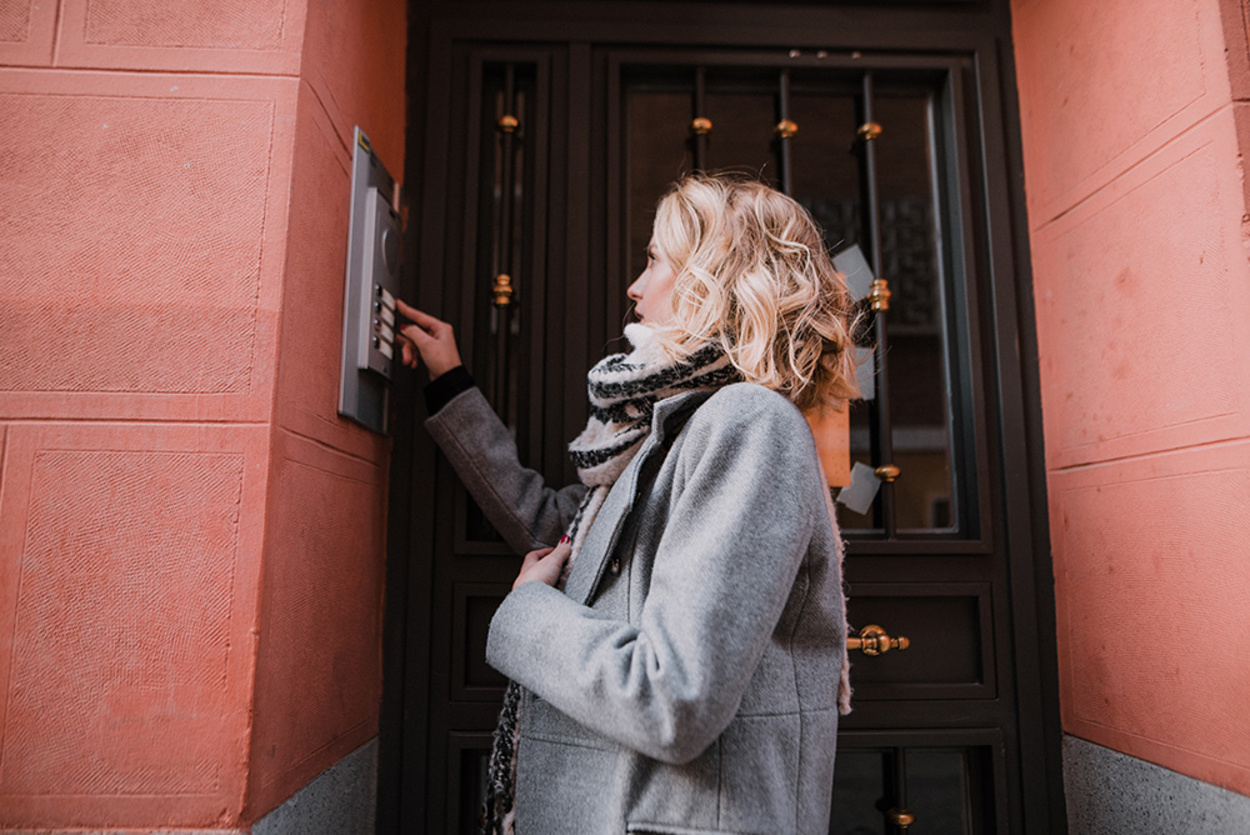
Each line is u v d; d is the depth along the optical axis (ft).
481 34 4.93
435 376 4.31
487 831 3.04
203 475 2.94
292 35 3.23
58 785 2.78
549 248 4.81
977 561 4.66
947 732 4.49
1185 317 3.62
